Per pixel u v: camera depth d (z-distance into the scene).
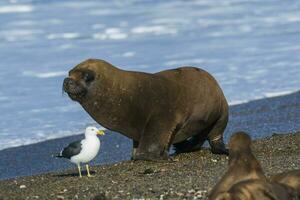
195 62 66.00
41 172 34.41
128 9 105.50
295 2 105.06
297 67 61.38
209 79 34.66
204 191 23.92
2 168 35.66
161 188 24.75
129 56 70.81
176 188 24.64
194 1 111.19
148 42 79.38
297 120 42.34
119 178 27.30
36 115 48.59
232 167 20.69
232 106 48.09
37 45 79.94
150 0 113.44
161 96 32.78
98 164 34.53
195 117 33.69
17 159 37.41
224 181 20.47
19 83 59.72
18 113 49.28
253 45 73.69
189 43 77.38
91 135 27.67
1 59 71.81
